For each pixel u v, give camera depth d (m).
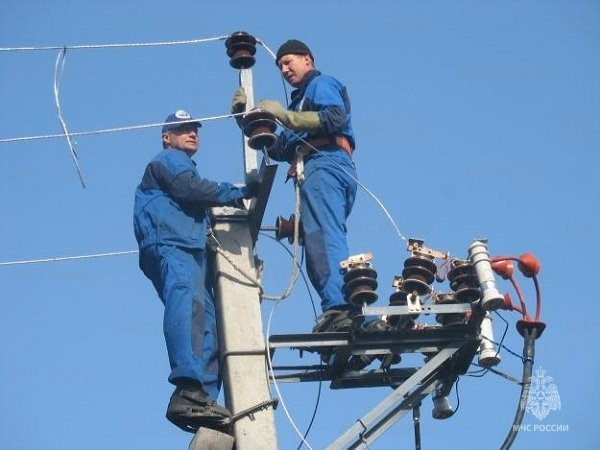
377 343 20.78
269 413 20.09
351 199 22.12
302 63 23.23
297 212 21.55
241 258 21.36
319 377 21.28
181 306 20.48
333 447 19.94
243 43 22.42
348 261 20.44
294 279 21.19
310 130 22.00
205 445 19.78
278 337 20.52
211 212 21.72
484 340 21.34
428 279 20.72
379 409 20.27
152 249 21.09
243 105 22.23
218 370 20.73
